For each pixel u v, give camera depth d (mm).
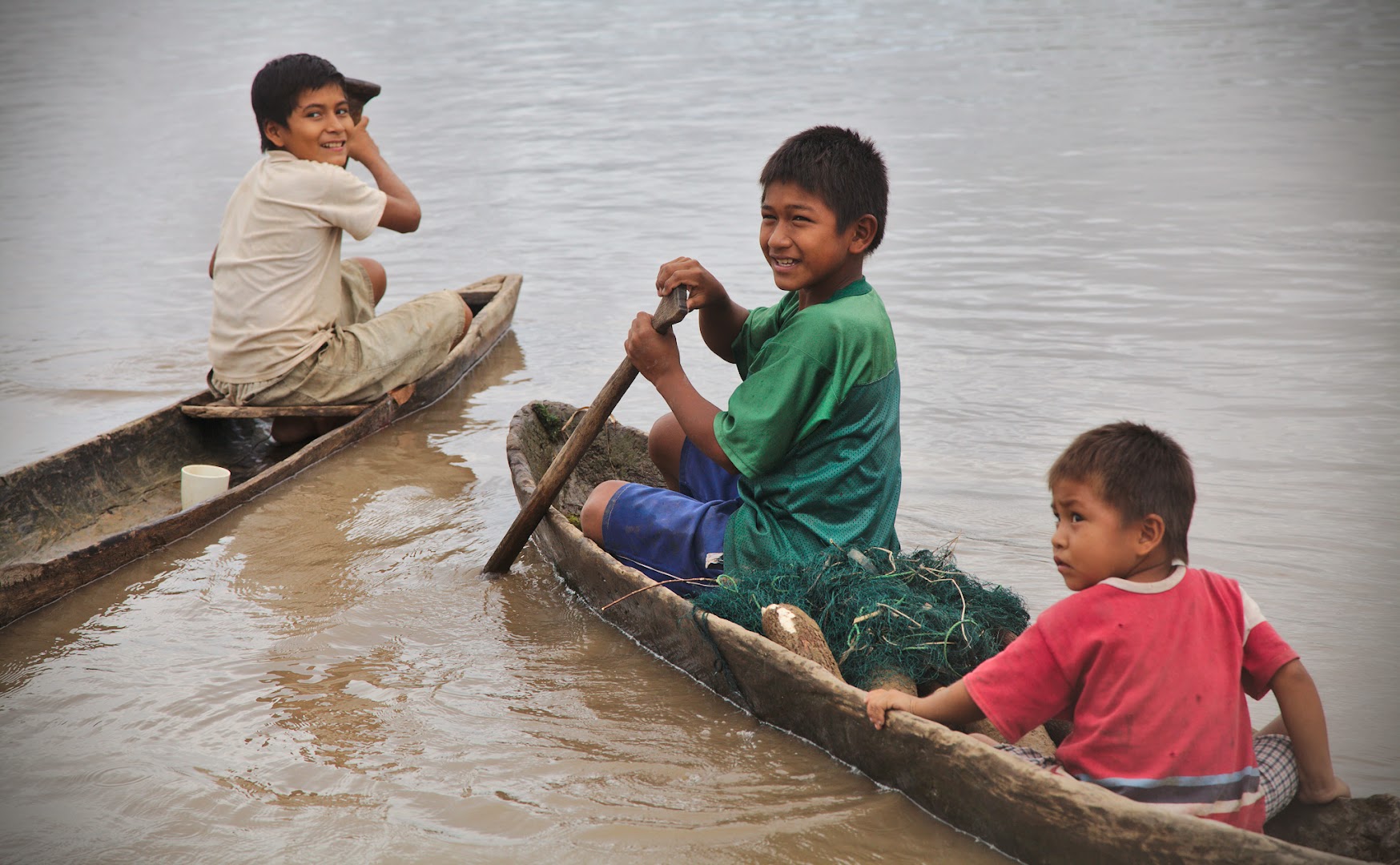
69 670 4543
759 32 25328
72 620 4961
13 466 6566
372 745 4027
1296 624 4625
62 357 8477
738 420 4480
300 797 3730
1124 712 3189
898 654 4000
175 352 8578
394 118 17484
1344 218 10781
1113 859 3094
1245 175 12562
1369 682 4238
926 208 11828
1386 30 21688
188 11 31297
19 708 4262
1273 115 15453
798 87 18906
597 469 6262
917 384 7406
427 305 7484
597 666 4609
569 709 4285
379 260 10812
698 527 4824
